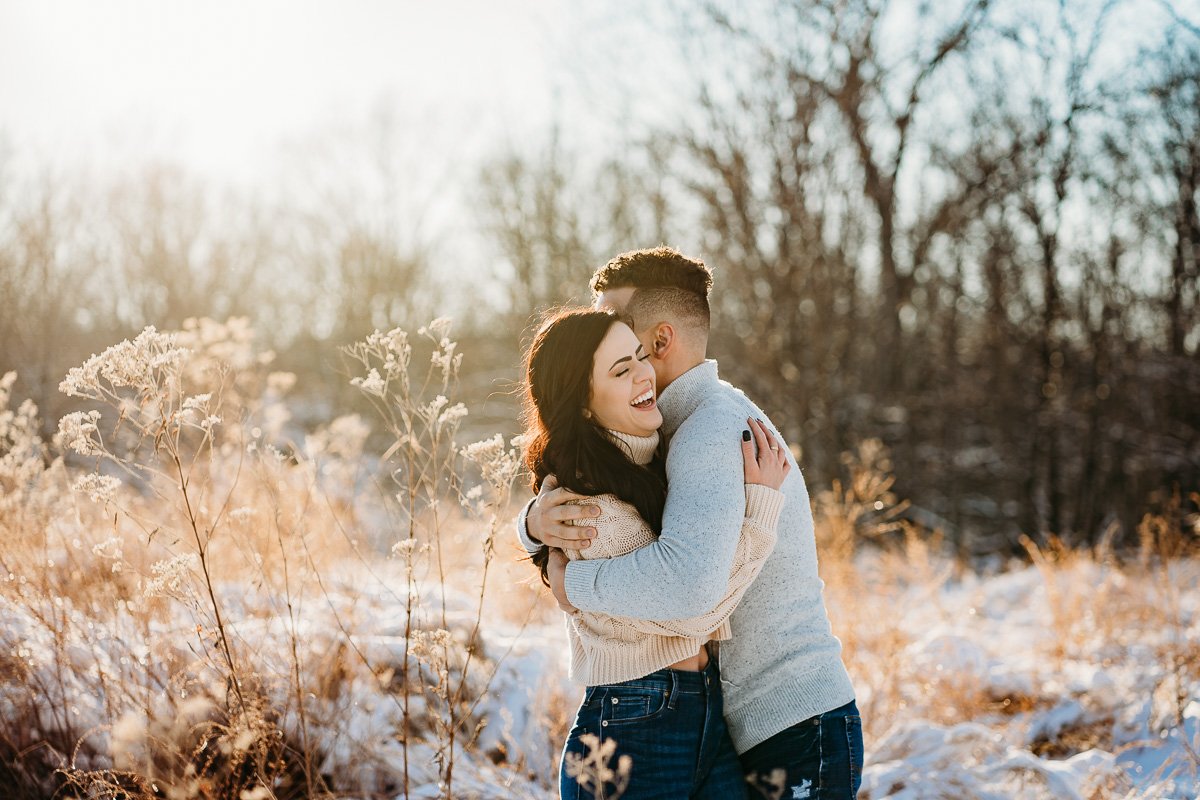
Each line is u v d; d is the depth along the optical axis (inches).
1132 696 158.9
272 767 111.4
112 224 946.7
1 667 112.7
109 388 95.4
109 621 117.8
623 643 76.9
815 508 340.8
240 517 120.4
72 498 122.1
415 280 1136.2
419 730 132.4
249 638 119.3
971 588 287.3
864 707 152.9
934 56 585.3
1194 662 158.9
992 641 209.5
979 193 644.1
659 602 70.3
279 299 1146.7
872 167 607.8
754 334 620.1
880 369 668.7
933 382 778.8
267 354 157.6
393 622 143.9
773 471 75.8
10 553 121.3
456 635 130.1
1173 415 682.8
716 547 70.1
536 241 990.4
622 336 78.5
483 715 139.7
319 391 983.0
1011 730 153.3
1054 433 690.8
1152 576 215.9
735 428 75.5
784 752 78.5
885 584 237.1
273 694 120.5
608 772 73.2
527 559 93.0
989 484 765.3
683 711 77.4
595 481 76.2
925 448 738.2
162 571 99.1
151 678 112.0
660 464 81.8
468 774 125.6
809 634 79.7
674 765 76.5
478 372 961.5
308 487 136.7
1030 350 704.4
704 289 86.6
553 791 127.2
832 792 77.2
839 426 627.8
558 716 140.6
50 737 114.6
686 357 85.0
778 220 611.8
